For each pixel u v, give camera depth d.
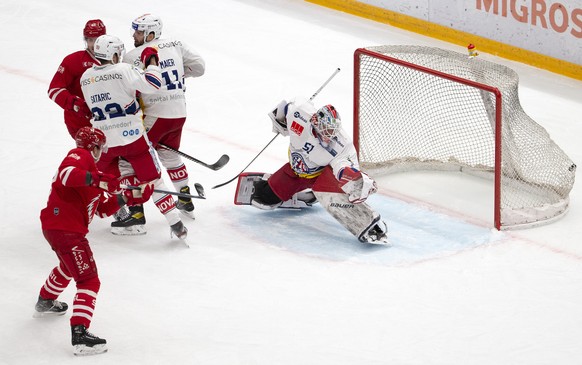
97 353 18.23
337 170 21.81
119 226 22.97
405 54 26.03
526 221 23.31
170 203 22.09
